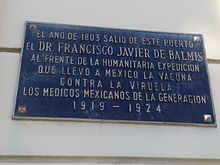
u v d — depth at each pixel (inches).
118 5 161.5
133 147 129.5
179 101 140.3
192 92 142.9
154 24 159.2
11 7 152.9
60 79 137.0
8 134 125.3
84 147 126.7
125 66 144.1
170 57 149.6
